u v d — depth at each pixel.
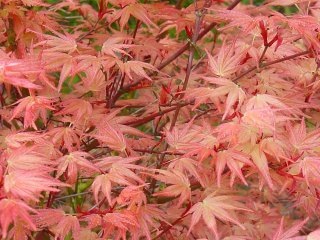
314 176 0.65
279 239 0.60
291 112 0.69
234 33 1.02
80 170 0.76
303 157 0.66
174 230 0.80
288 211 1.00
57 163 0.61
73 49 0.71
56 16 0.99
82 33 1.01
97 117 0.76
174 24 0.89
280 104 0.65
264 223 0.85
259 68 0.73
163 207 0.81
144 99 0.91
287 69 0.79
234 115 0.65
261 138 0.64
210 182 0.73
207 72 0.83
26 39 0.82
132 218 0.61
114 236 0.72
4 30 0.84
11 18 0.79
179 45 0.95
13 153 0.59
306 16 0.68
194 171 0.68
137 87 0.84
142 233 0.68
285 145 0.64
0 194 0.54
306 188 0.73
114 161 0.66
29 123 0.62
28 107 0.63
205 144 0.65
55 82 0.92
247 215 0.85
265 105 0.65
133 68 0.71
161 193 0.65
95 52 0.77
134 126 0.86
